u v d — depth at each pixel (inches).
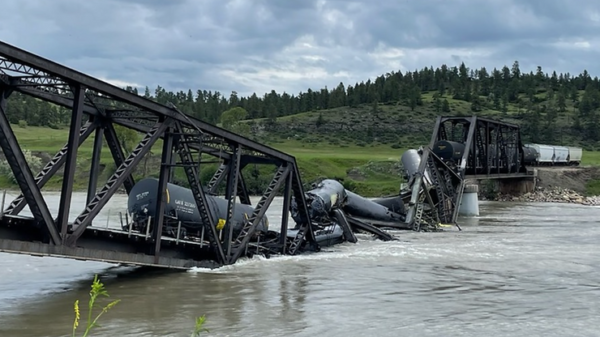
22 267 1066.7
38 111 7765.8
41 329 655.1
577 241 1707.7
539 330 705.0
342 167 5310.0
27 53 695.7
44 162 4761.3
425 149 2192.4
